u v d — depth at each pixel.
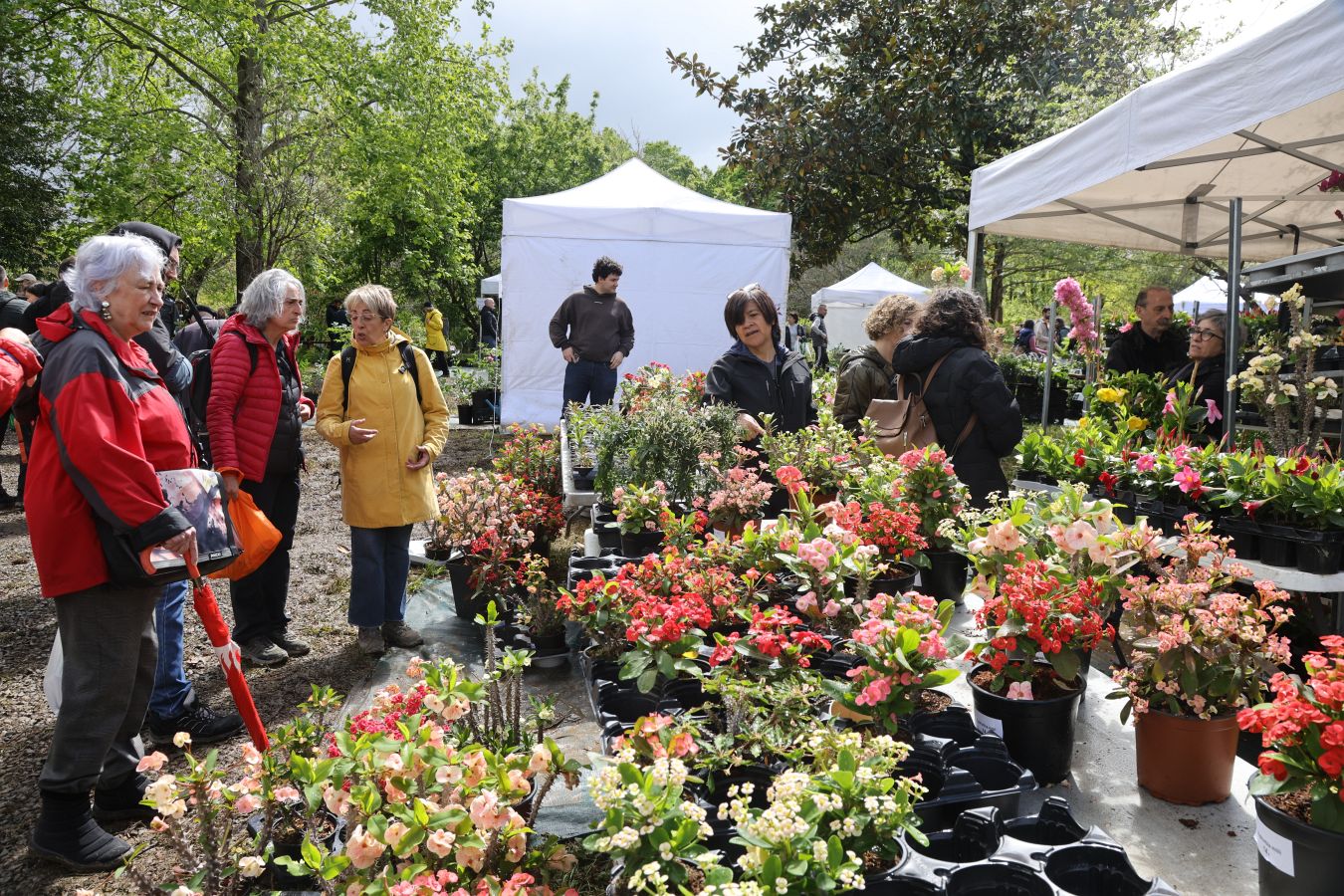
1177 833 2.13
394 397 3.99
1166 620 2.21
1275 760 1.71
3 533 6.50
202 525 2.50
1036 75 11.05
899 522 3.28
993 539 2.55
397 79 18.88
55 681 2.70
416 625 4.46
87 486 2.26
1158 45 11.36
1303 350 3.69
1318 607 3.60
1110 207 6.73
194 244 17.05
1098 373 7.06
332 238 18.31
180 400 3.47
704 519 3.91
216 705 3.61
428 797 1.79
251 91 16.98
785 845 1.50
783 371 4.73
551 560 5.25
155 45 17.88
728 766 2.15
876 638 2.17
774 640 2.38
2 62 16.42
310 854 1.63
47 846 2.49
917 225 13.84
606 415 5.63
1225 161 5.89
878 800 1.69
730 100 12.69
